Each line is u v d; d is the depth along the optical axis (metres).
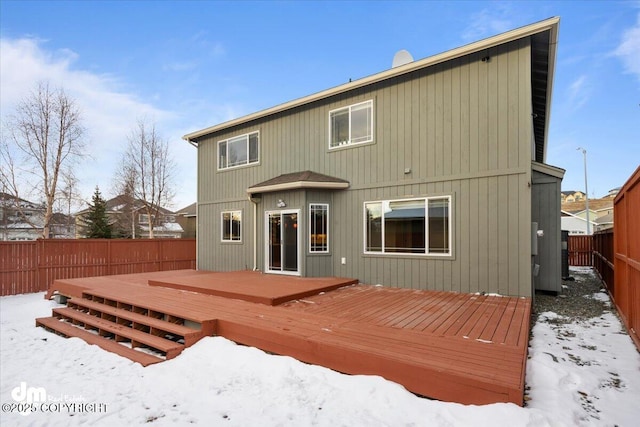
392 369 3.21
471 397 2.80
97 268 11.79
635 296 4.56
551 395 2.99
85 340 5.50
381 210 8.18
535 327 5.25
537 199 7.94
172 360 4.30
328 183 8.52
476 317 4.86
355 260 8.56
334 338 3.86
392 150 8.04
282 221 9.38
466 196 7.05
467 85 7.11
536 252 6.68
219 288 6.91
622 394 3.05
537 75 8.03
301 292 6.42
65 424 3.01
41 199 18.31
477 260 6.90
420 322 4.59
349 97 8.80
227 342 4.52
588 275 11.62
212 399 3.28
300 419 2.82
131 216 26.08
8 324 6.91
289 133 10.04
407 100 7.85
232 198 11.45
